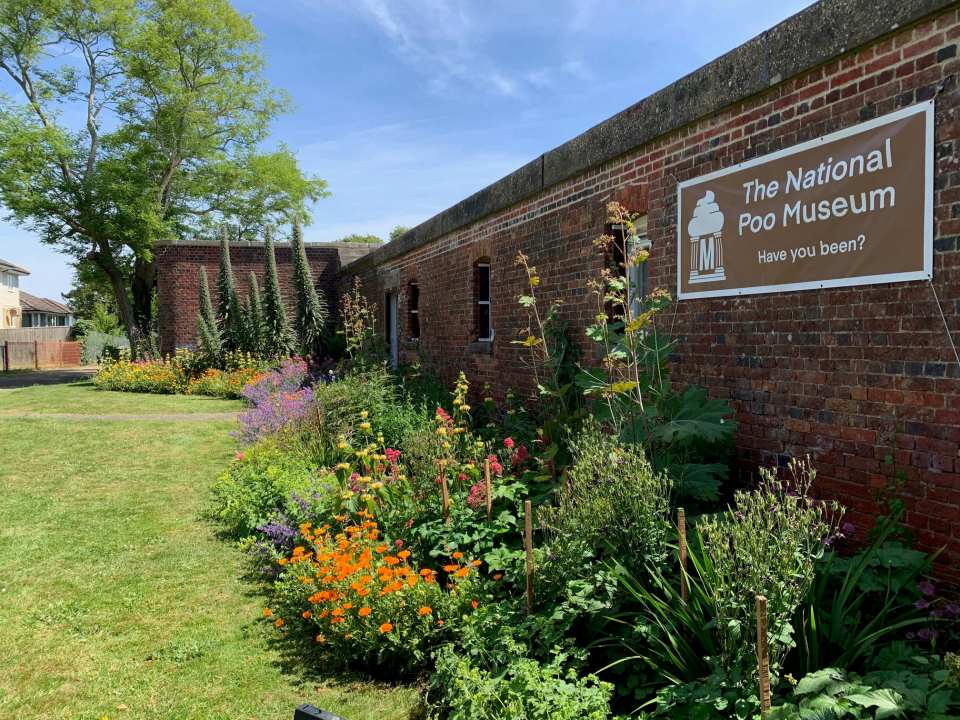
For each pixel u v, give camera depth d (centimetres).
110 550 558
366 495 506
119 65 2583
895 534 354
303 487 602
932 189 339
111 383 1944
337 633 374
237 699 337
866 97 375
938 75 336
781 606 267
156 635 406
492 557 405
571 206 707
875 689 244
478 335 1008
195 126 2723
